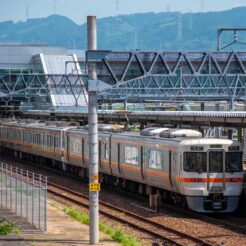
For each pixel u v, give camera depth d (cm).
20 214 5781
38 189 5447
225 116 6456
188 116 7394
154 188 7206
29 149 12694
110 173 8244
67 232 5091
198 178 6153
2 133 15288
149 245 4709
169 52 8969
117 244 4619
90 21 4438
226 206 6231
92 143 4556
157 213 6288
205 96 11581
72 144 9850
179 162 6234
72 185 8944
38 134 11938
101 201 7088
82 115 11838
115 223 5753
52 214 6047
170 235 5122
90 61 4472
